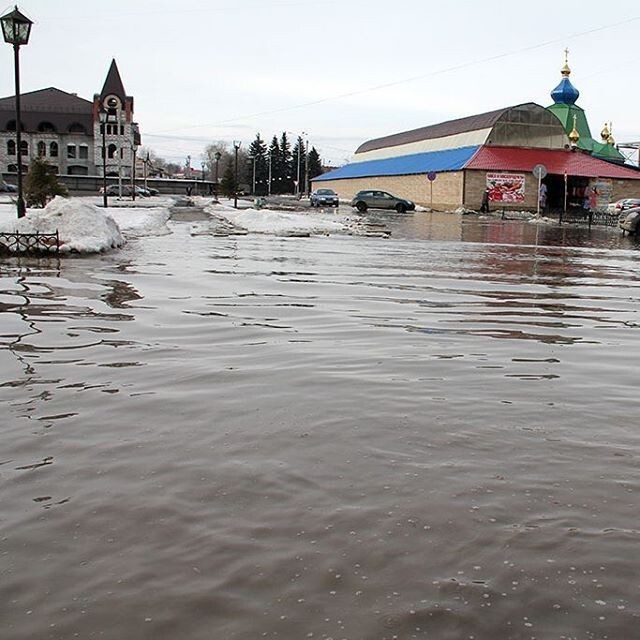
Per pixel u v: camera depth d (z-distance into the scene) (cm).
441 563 306
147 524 343
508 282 1321
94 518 350
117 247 1853
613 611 272
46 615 271
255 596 282
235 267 1466
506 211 5069
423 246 2169
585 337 817
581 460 425
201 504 364
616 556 312
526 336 816
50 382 593
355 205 5106
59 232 1730
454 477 397
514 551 316
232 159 13225
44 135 10681
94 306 968
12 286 1145
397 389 577
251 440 456
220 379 605
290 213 4294
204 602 279
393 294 1131
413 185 6025
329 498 370
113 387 580
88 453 436
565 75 6994
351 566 304
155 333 800
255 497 372
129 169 10675
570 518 348
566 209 5234
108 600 280
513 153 5416
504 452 436
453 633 258
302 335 800
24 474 404
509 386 591
